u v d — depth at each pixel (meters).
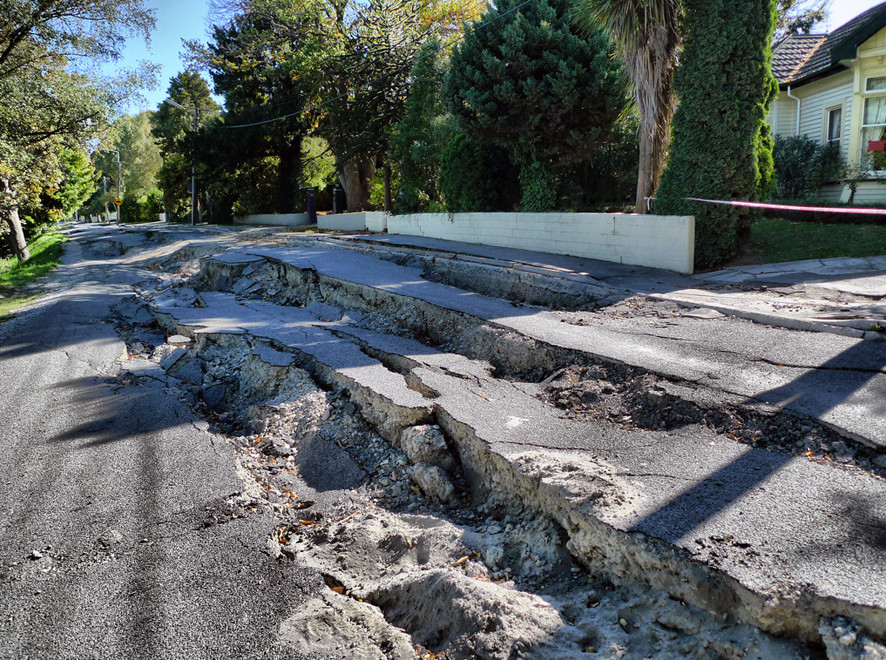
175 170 42.06
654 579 3.14
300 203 37.28
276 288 12.99
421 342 8.62
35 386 8.07
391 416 5.61
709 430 4.56
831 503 3.45
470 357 7.44
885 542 3.06
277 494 5.09
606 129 14.34
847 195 14.21
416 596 3.51
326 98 27.48
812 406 4.53
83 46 21.27
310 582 3.72
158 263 20.86
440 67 20.66
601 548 3.43
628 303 8.43
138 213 66.94
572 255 12.49
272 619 3.38
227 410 7.40
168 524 4.49
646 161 11.59
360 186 31.83
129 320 12.12
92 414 6.95
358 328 9.18
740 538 3.16
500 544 3.96
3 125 19.98
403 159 21.17
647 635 2.92
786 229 11.90
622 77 13.28
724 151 10.08
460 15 26.89
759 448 4.22
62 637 3.31
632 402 5.17
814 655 2.62
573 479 3.89
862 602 2.62
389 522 4.39
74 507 4.79
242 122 34.53
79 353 9.70
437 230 17.31
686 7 10.24
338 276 11.52
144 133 68.25
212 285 14.41
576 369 6.02
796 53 18.25
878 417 4.28
